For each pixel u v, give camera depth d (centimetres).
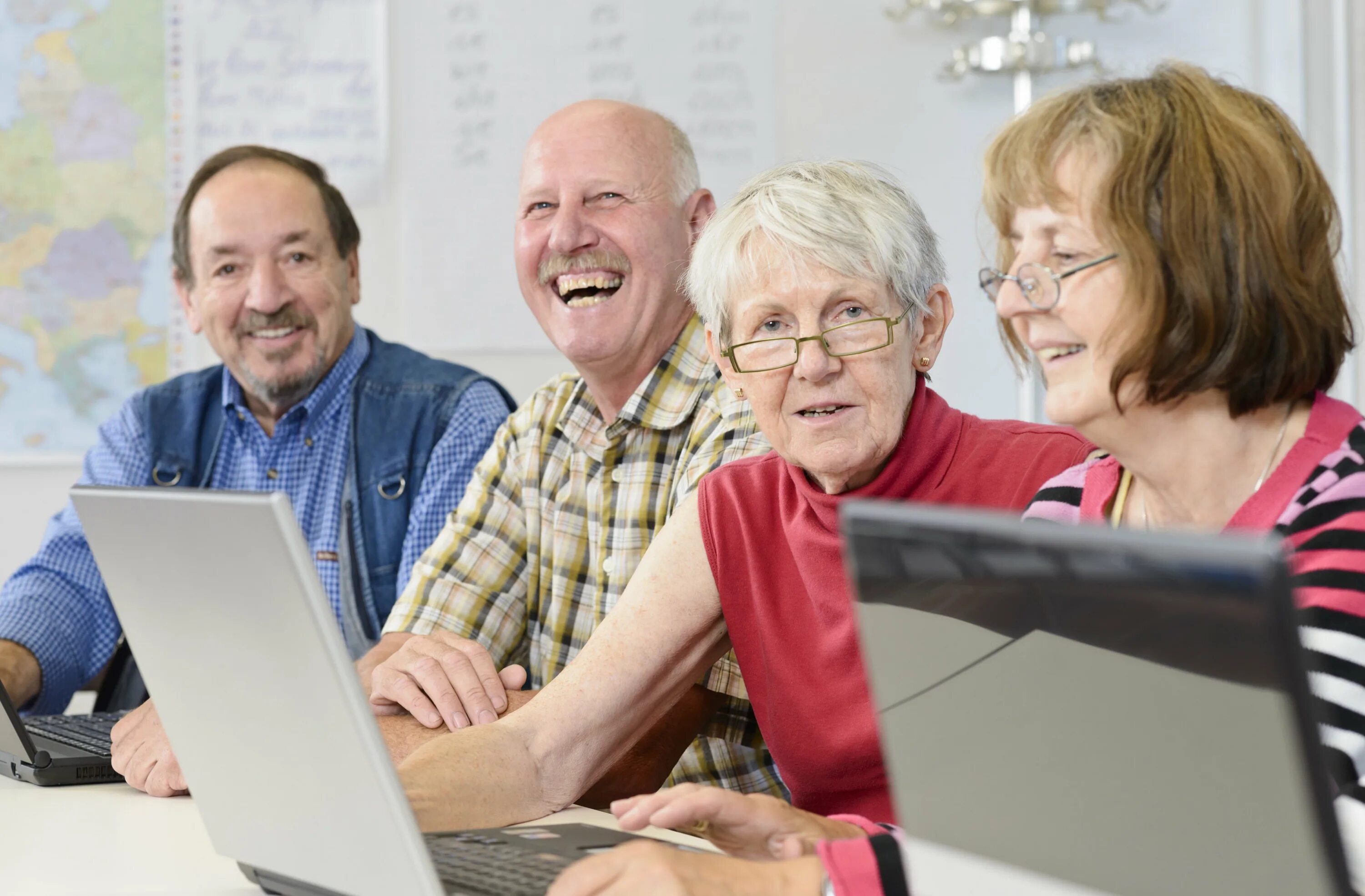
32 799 135
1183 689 59
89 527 96
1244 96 93
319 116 325
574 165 197
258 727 89
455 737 130
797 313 134
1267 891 59
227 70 324
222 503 82
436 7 324
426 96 326
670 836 116
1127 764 62
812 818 99
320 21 324
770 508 145
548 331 200
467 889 91
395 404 237
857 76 325
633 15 325
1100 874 65
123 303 325
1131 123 91
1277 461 94
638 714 142
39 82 322
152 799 135
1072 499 114
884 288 135
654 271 195
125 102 323
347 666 80
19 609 215
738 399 157
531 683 195
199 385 247
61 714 200
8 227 322
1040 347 96
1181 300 89
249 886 101
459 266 326
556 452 196
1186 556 57
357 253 254
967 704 68
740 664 146
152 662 96
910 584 69
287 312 235
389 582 229
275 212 237
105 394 325
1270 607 55
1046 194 93
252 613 84
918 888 74
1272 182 89
